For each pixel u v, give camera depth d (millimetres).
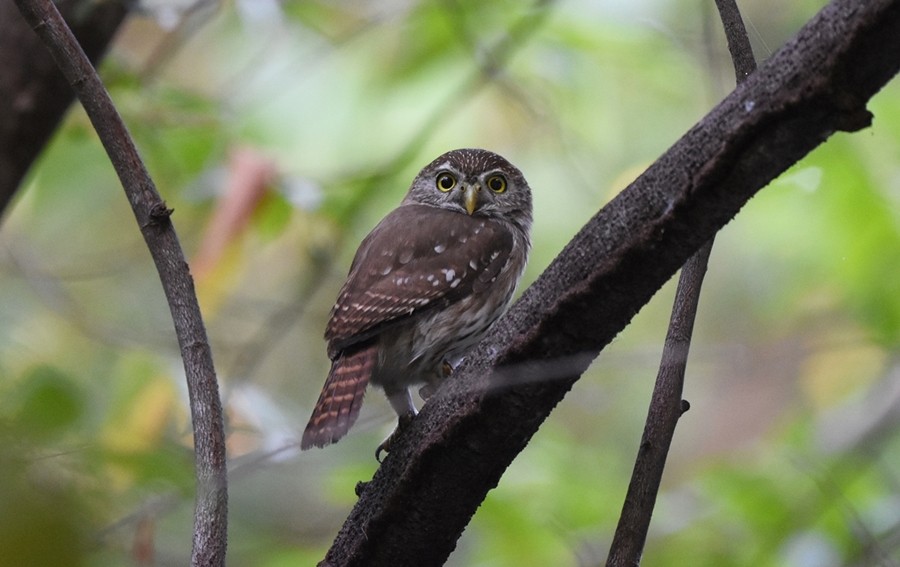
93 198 12930
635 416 13195
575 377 5441
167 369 9836
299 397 12539
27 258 12047
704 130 4852
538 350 5395
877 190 12062
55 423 4918
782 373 12789
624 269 5121
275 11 11586
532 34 11742
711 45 8930
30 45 8609
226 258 10094
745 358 10617
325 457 9672
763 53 7832
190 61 13328
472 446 5641
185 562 9953
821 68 4523
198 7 10289
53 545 3268
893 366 12531
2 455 3512
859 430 12320
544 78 12273
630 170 12203
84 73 6023
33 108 8688
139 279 12867
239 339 12570
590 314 5277
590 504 10867
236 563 10617
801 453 11422
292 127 12555
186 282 5910
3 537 3227
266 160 10203
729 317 13500
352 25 12219
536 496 10922
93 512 3494
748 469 11297
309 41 12523
